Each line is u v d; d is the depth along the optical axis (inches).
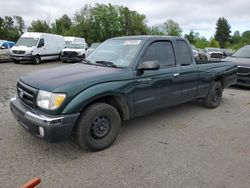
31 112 148.3
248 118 236.7
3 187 123.6
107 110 160.6
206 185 128.6
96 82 154.6
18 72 535.5
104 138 163.9
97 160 151.5
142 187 126.3
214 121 225.8
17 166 142.1
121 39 207.6
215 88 259.1
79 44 901.8
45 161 148.6
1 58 770.8
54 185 126.5
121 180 131.7
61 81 148.7
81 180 131.1
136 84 174.9
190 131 200.2
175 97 209.3
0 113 230.1
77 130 152.6
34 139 175.8
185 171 140.9
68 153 158.9
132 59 179.2
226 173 139.6
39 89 146.8
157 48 195.9
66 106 141.9
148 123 215.9
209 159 154.7
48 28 2370.8
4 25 2514.8
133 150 165.0
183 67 214.1
